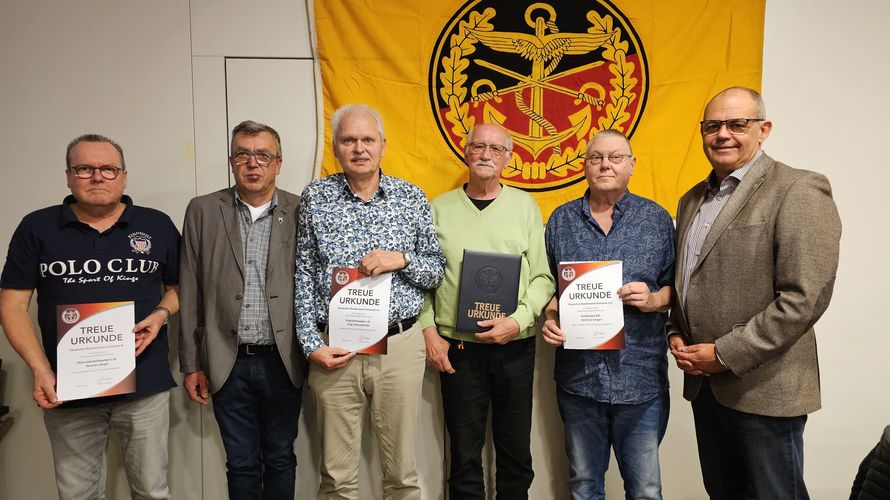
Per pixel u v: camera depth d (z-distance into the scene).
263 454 1.71
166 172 1.96
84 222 1.53
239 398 1.64
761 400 1.33
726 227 1.38
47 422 1.56
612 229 1.60
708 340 1.42
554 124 1.98
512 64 1.96
